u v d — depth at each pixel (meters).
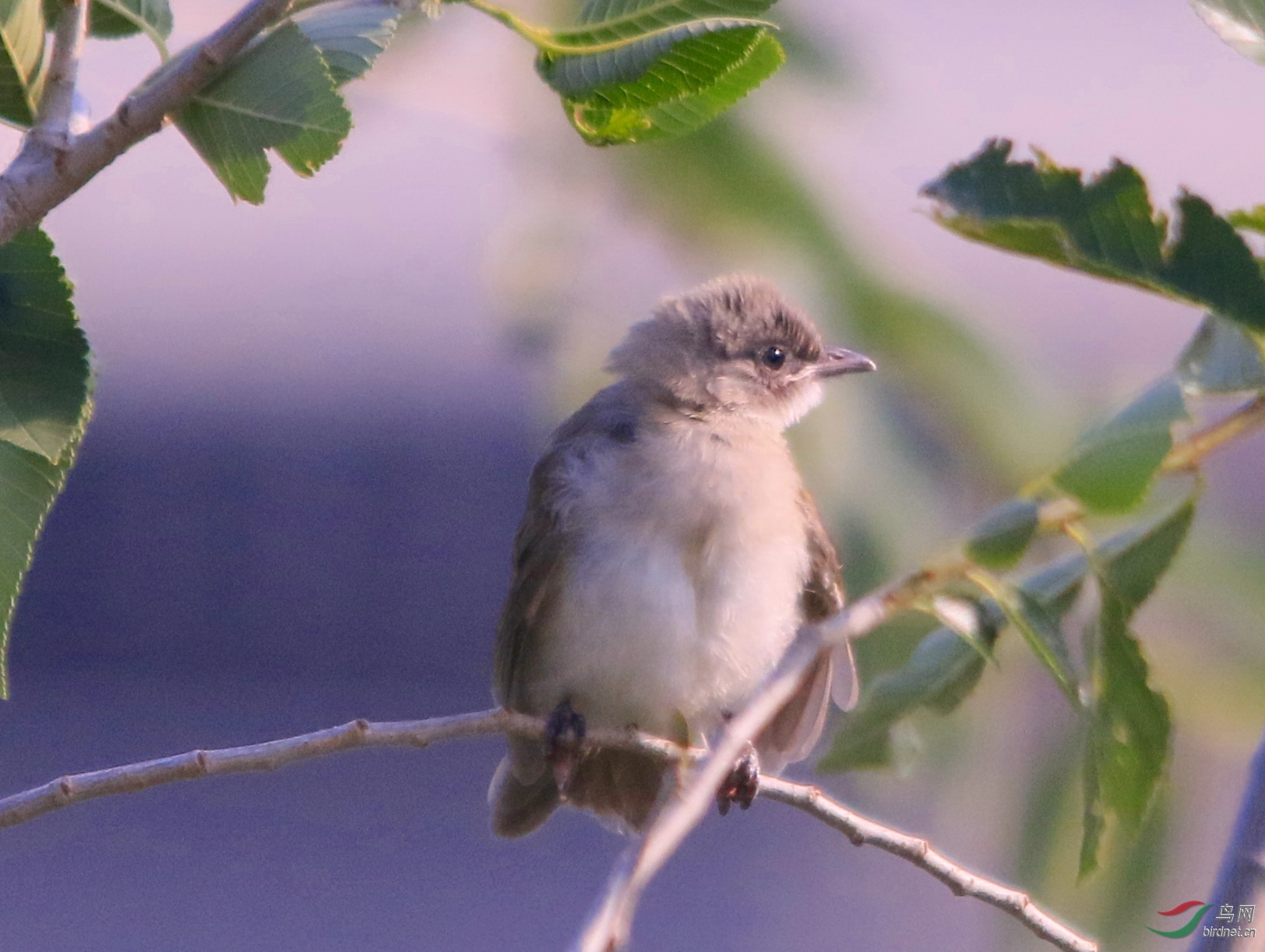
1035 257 3.58
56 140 3.57
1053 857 3.65
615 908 3.12
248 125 3.58
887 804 3.66
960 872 3.62
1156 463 3.57
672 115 3.59
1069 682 3.58
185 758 3.60
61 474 3.59
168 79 3.57
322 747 3.61
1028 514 3.58
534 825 3.70
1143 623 3.65
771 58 3.59
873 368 3.67
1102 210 3.57
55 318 3.58
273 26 3.58
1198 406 3.61
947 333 3.67
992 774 3.65
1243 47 3.57
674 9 3.58
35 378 3.58
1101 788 3.59
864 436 3.67
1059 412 3.67
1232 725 3.65
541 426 3.71
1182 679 3.65
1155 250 3.57
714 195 3.66
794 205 3.66
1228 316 3.57
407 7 3.59
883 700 3.62
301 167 3.58
